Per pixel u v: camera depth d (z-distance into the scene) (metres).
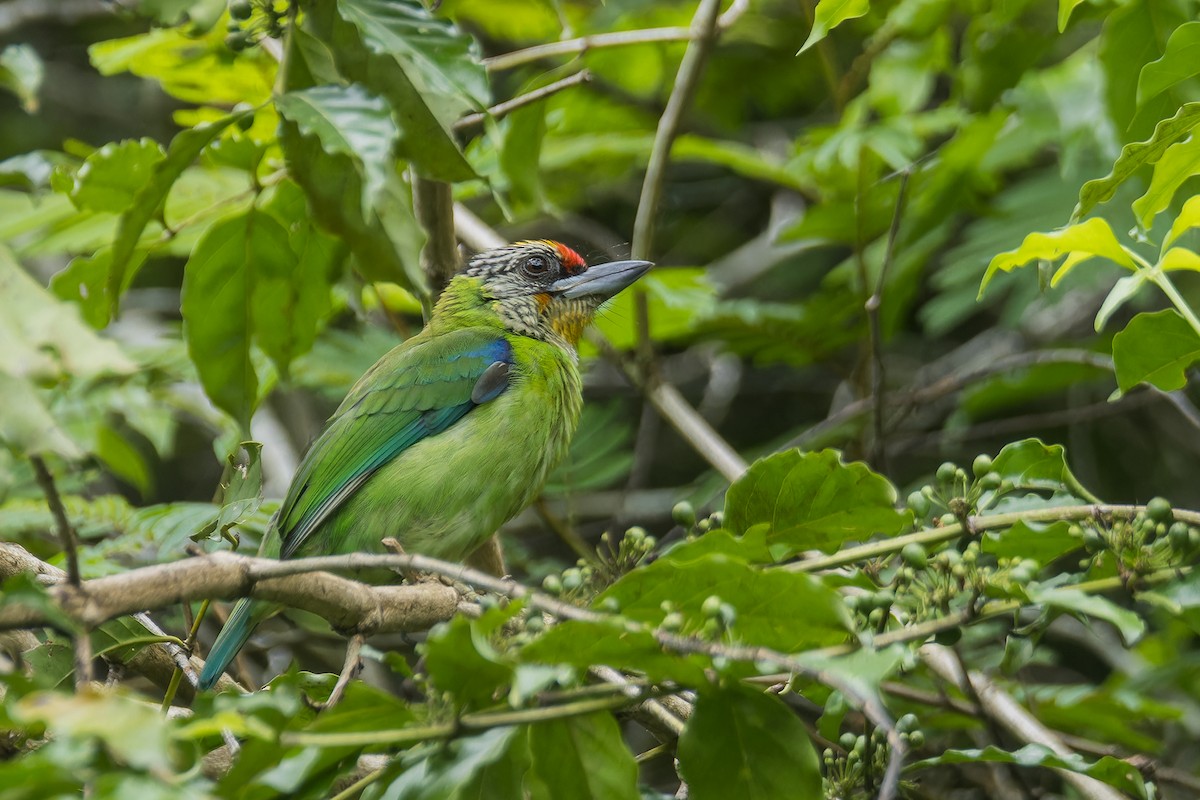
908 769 6.28
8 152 15.73
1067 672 13.18
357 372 11.90
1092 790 7.76
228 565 5.19
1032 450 6.79
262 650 12.23
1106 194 6.57
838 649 5.07
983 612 5.43
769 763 5.26
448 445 9.57
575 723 5.21
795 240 12.55
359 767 6.42
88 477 10.56
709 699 5.26
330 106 6.64
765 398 15.89
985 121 11.59
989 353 14.33
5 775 3.80
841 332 12.38
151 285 15.83
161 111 16.17
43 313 4.16
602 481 12.02
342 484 9.54
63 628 4.57
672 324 12.35
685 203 16.30
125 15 7.63
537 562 12.52
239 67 10.27
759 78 15.06
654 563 5.04
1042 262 6.75
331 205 7.21
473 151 11.71
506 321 10.45
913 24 12.07
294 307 8.04
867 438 12.27
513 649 5.17
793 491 6.67
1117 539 5.90
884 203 11.83
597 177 14.55
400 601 6.44
